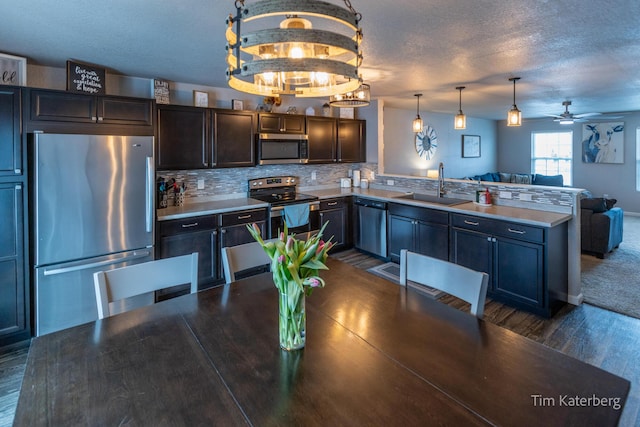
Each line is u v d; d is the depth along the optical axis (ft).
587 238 16.15
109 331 4.64
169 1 6.36
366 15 6.98
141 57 9.91
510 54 9.80
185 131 12.69
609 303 11.31
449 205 13.17
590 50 9.41
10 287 8.98
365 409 3.19
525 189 12.33
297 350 4.13
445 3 6.47
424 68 11.39
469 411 3.14
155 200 11.16
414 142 23.35
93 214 9.71
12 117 8.82
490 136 30.42
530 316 10.58
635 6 6.63
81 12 6.83
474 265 12.08
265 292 5.99
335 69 3.87
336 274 6.77
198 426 3.01
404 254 6.17
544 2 6.45
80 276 9.68
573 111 23.77
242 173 15.40
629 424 6.34
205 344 4.32
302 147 15.75
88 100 9.84
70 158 9.29
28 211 9.12
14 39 8.39
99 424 3.03
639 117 24.47
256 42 3.76
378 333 4.53
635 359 8.34
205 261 12.37
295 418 3.09
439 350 4.12
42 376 3.68
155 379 3.64
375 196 15.84
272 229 14.11
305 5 3.67
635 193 25.03
